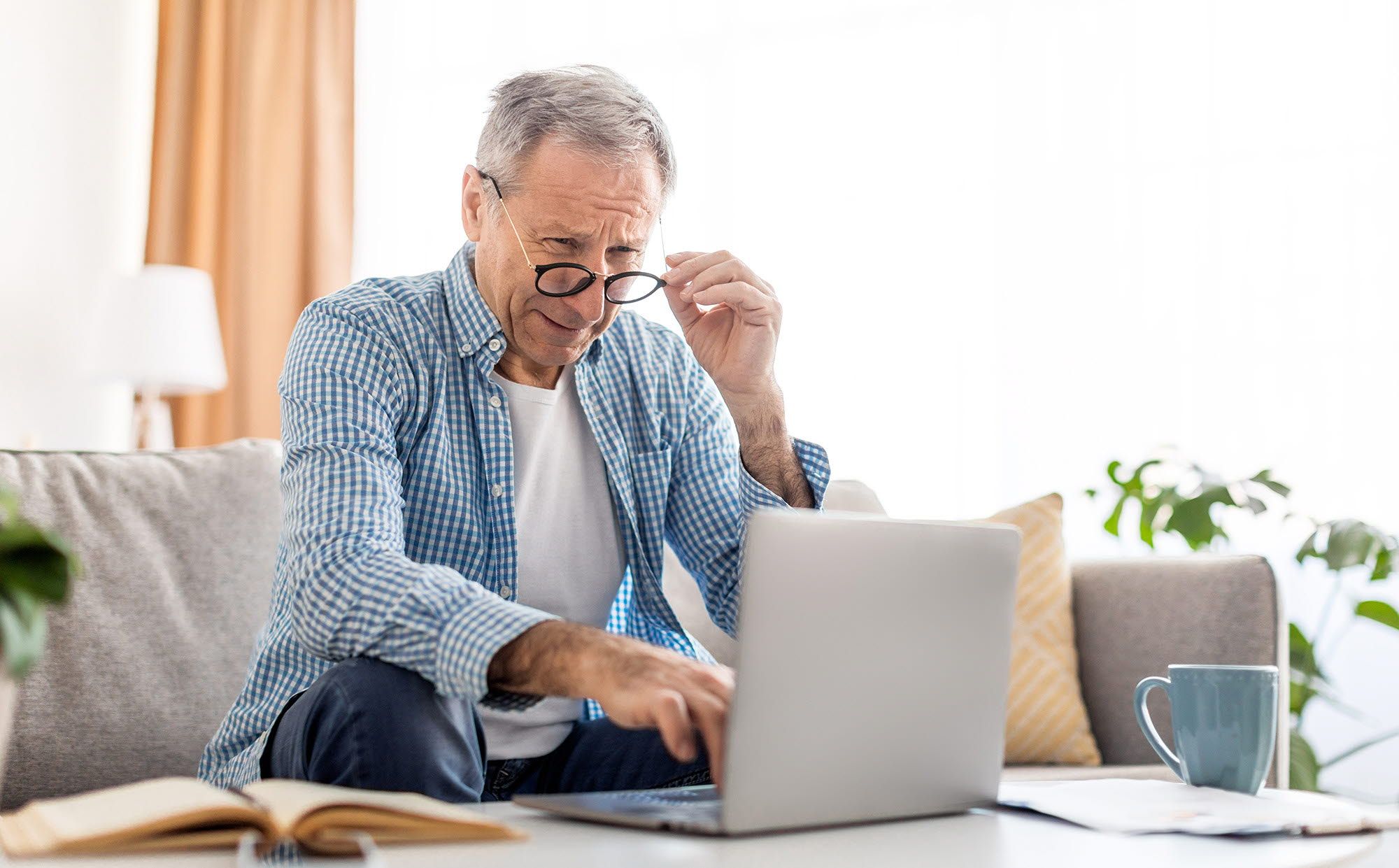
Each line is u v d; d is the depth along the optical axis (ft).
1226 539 8.16
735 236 11.62
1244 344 10.16
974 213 11.03
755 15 11.78
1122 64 10.68
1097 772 5.75
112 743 4.90
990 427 10.85
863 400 11.19
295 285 11.98
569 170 4.35
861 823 2.73
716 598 5.08
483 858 2.16
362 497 3.74
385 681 3.17
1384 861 5.98
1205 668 3.32
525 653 2.93
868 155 11.36
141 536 5.27
